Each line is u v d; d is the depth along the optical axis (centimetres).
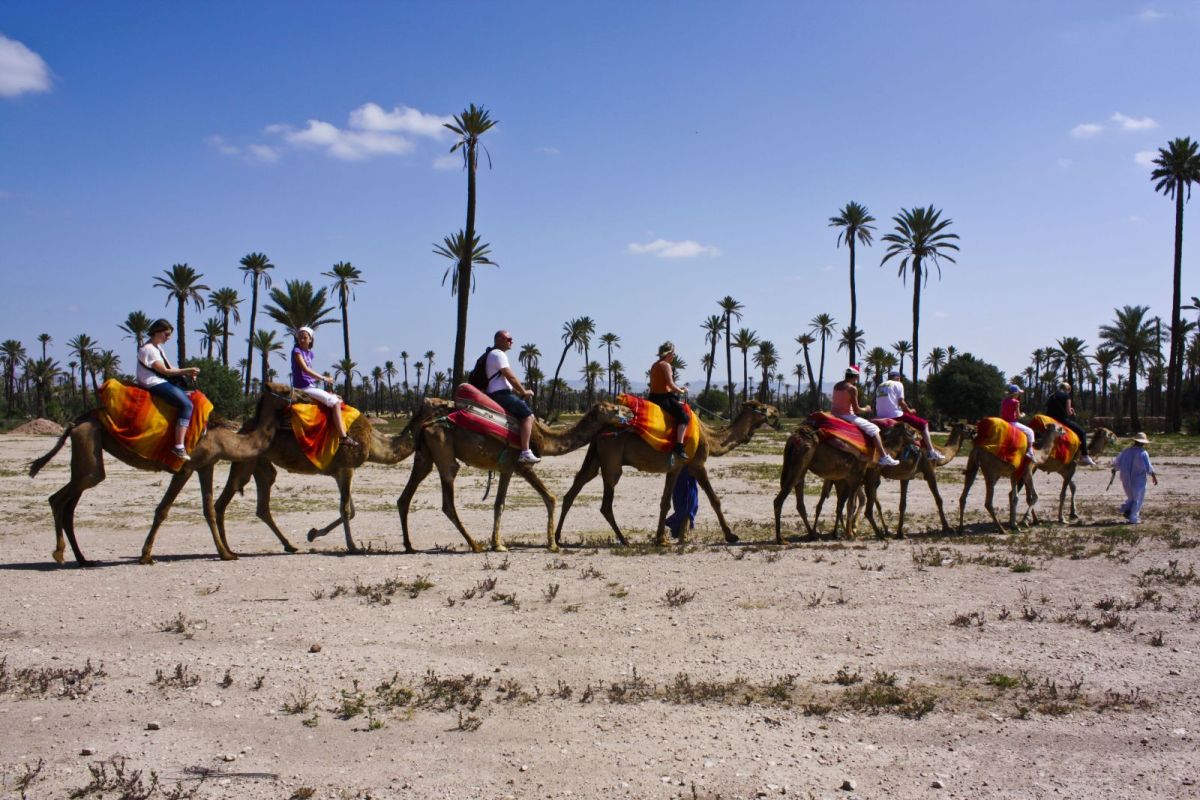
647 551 1218
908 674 709
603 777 523
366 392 14912
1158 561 1146
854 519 1448
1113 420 7225
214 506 1198
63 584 977
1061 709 630
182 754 551
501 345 1284
